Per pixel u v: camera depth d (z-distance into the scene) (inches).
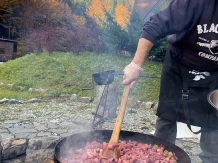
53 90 267.9
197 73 80.8
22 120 171.8
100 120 172.1
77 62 324.5
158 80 278.2
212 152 88.0
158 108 89.1
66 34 406.6
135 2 457.4
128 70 68.4
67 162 59.5
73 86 278.8
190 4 68.5
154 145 70.0
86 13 487.8
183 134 141.6
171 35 81.6
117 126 64.1
